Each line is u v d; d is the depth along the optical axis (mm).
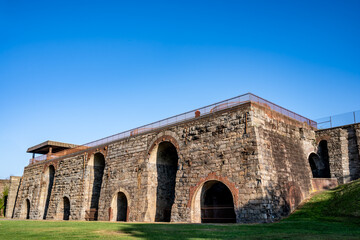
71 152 44344
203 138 25766
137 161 31562
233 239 12547
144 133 31891
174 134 28438
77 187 39438
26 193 50969
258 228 16750
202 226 18406
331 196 23656
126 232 15406
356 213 18297
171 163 32062
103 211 33500
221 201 28141
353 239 11836
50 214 42812
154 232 15297
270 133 24328
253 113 23281
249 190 21609
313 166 31422
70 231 16156
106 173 35156
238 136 23422
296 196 24250
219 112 25312
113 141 36000
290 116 28016
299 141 28000
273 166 23016
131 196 30828
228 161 23438
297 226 17094
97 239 12875
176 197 25953
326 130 30609
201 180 24688
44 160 49719
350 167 28281
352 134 28844
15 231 16516
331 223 17859
